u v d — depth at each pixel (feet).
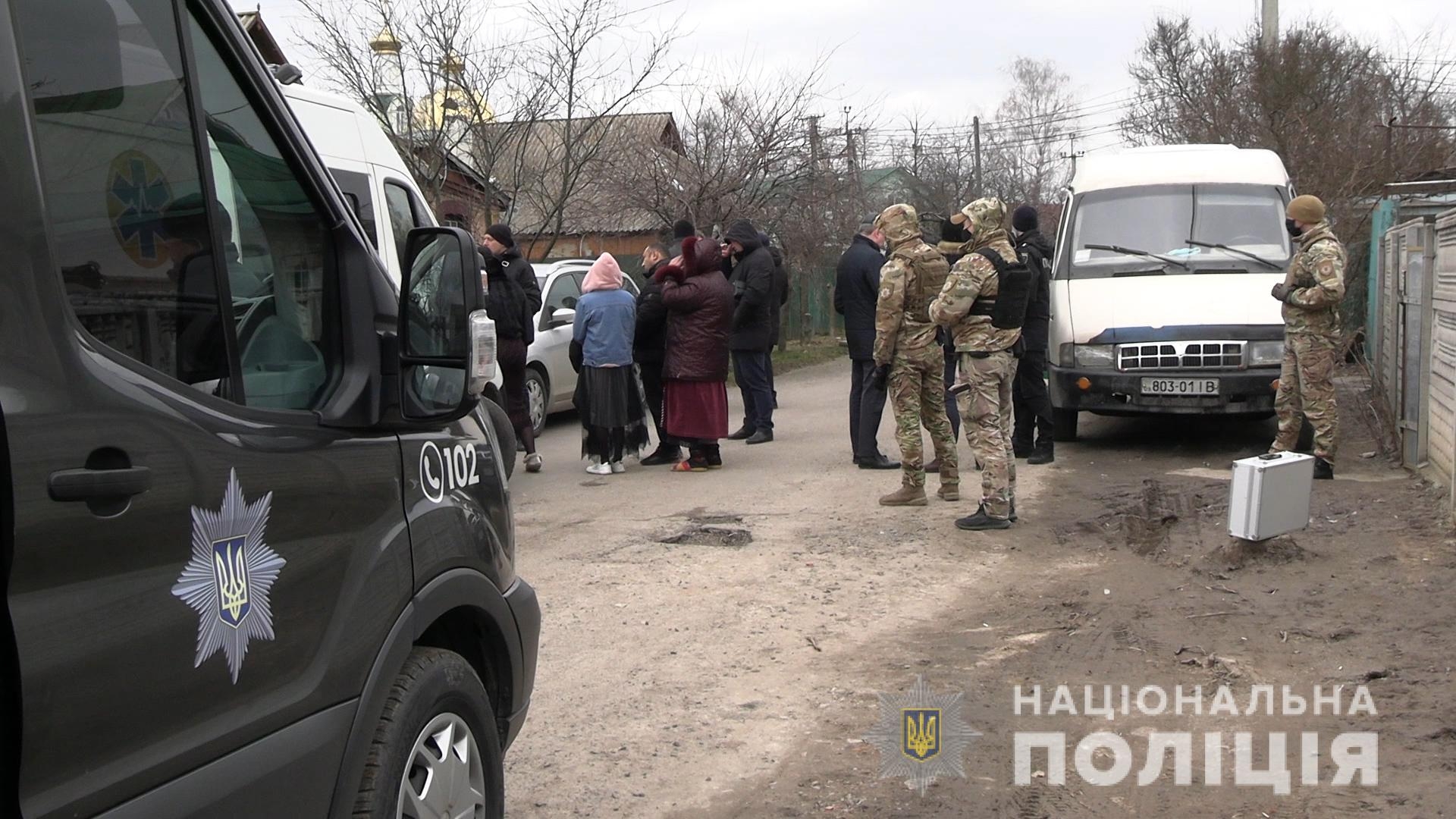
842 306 34.14
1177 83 111.14
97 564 6.27
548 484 33.42
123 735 6.43
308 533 8.17
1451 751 14.02
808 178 75.25
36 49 6.44
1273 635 18.42
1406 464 30.37
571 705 16.72
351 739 8.50
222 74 8.34
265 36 58.70
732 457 37.14
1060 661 17.94
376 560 8.97
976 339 25.66
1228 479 31.04
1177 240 35.96
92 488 6.23
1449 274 26.40
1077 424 38.58
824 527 26.81
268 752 7.58
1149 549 24.02
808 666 18.13
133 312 7.01
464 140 63.41
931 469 33.37
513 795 13.94
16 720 5.79
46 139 6.45
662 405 36.35
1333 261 27.91
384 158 26.68
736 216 70.59
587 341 34.40
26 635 5.82
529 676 11.94
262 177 8.62
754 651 18.86
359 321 9.21
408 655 9.49
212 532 7.16
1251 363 32.86
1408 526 24.21
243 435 7.65
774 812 13.35
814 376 67.00
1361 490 28.02
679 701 16.83
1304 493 22.36
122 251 6.96
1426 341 29.07
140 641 6.55
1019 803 13.32
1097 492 29.89
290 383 8.54
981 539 25.41
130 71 7.18
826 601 21.39
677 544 25.62
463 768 10.08
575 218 76.07
